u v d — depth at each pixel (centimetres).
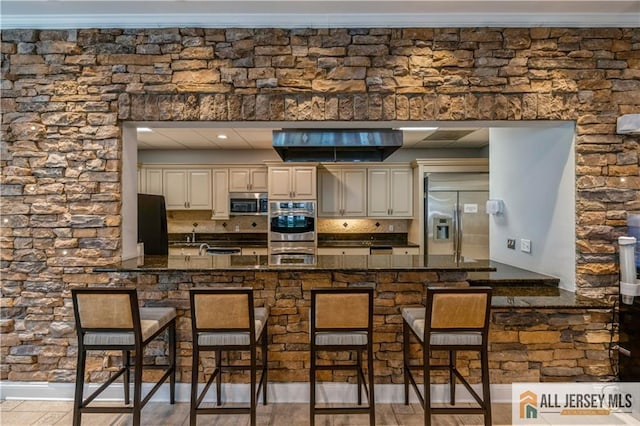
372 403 205
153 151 571
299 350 256
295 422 233
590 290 247
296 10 236
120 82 246
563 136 261
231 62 246
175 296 253
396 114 247
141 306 252
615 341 247
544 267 285
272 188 521
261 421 234
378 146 300
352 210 552
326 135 292
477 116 246
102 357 254
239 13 239
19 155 249
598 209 246
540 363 251
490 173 372
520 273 292
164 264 248
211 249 529
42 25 245
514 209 327
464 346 203
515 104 245
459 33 246
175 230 598
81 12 237
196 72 246
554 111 245
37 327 252
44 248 250
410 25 245
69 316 252
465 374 256
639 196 245
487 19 242
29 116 248
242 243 580
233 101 247
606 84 246
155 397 257
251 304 203
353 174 551
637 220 231
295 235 520
